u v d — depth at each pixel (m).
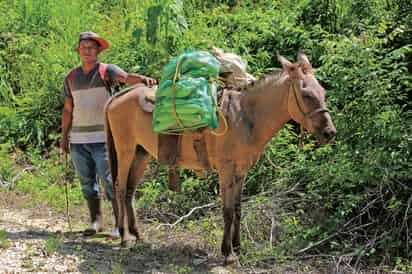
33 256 6.23
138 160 7.05
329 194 7.11
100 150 7.13
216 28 9.77
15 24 12.43
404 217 6.39
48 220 7.95
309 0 9.85
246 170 6.27
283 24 9.49
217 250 6.62
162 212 8.00
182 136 6.34
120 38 10.43
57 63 10.90
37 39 11.92
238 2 11.29
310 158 7.81
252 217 7.09
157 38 9.29
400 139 6.73
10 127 10.67
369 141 6.89
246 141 6.10
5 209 8.41
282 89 5.98
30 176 9.48
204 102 5.84
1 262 5.96
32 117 10.72
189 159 6.42
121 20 11.42
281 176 7.57
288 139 8.03
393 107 7.02
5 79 11.55
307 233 6.58
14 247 6.51
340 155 7.06
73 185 9.30
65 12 11.84
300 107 5.80
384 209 6.77
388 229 6.61
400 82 7.53
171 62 6.11
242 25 10.02
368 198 6.86
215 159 6.20
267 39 9.70
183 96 5.86
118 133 6.84
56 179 9.45
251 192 7.89
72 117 7.37
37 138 10.55
